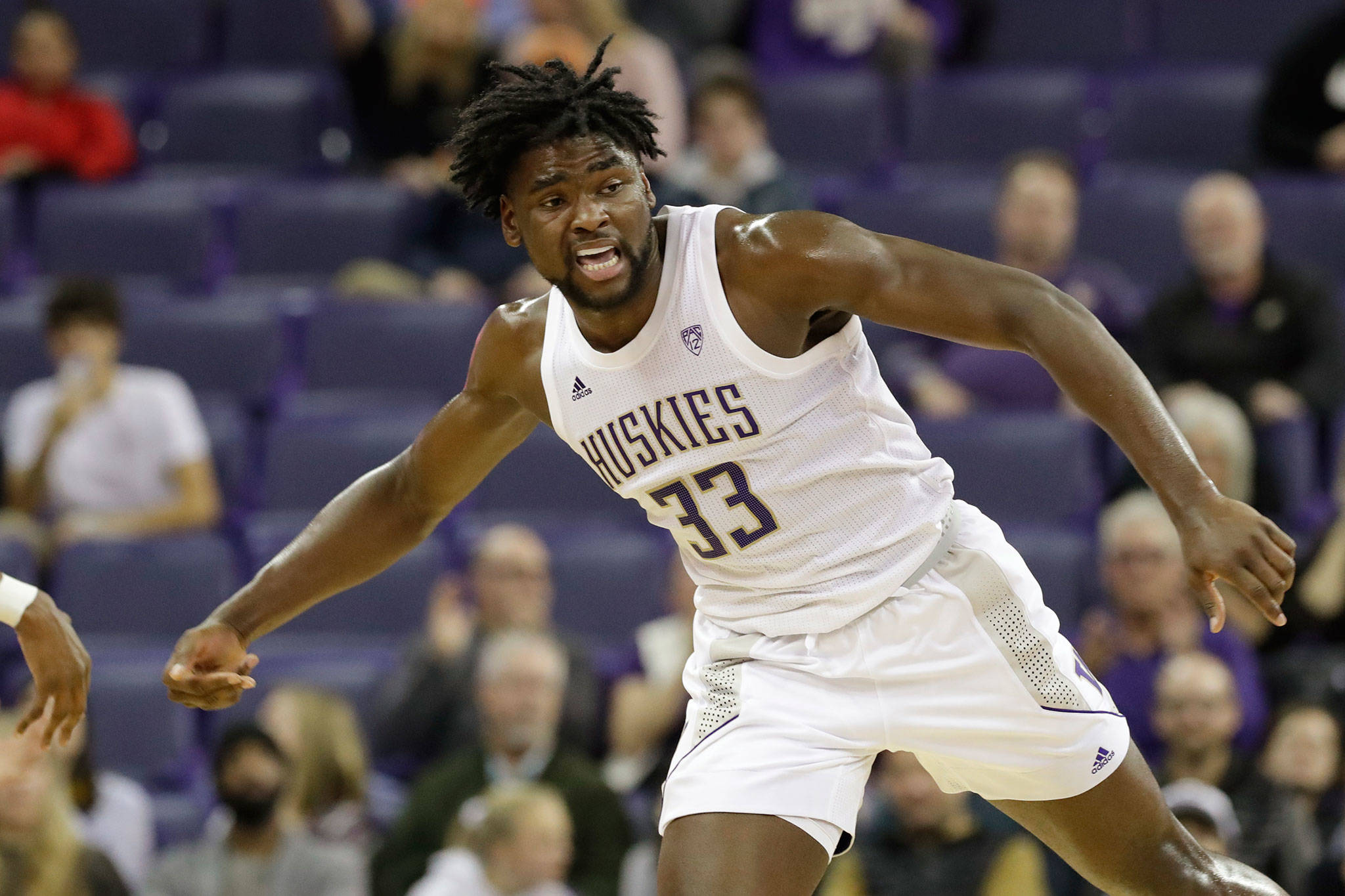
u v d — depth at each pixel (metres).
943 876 16.44
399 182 29.30
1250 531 7.95
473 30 30.52
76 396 23.67
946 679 9.19
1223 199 23.02
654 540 22.03
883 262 8.61
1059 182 23.66
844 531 9.18
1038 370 23.48
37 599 9.62
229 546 22.20
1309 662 19.36
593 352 9.01
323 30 32.53
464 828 17.09
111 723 20.58
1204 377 22.84
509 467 23.28
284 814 18.39
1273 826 17.06
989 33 31.59
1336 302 23.08
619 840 17.91
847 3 31.36
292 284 27.89
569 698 19.23
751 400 8.87
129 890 17.28
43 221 28.55
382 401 24.94
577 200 8.52
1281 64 27.56
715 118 25.56
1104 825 9.47
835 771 9.07
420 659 20.09
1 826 16.73
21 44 29.80
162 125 31.20
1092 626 19.06
